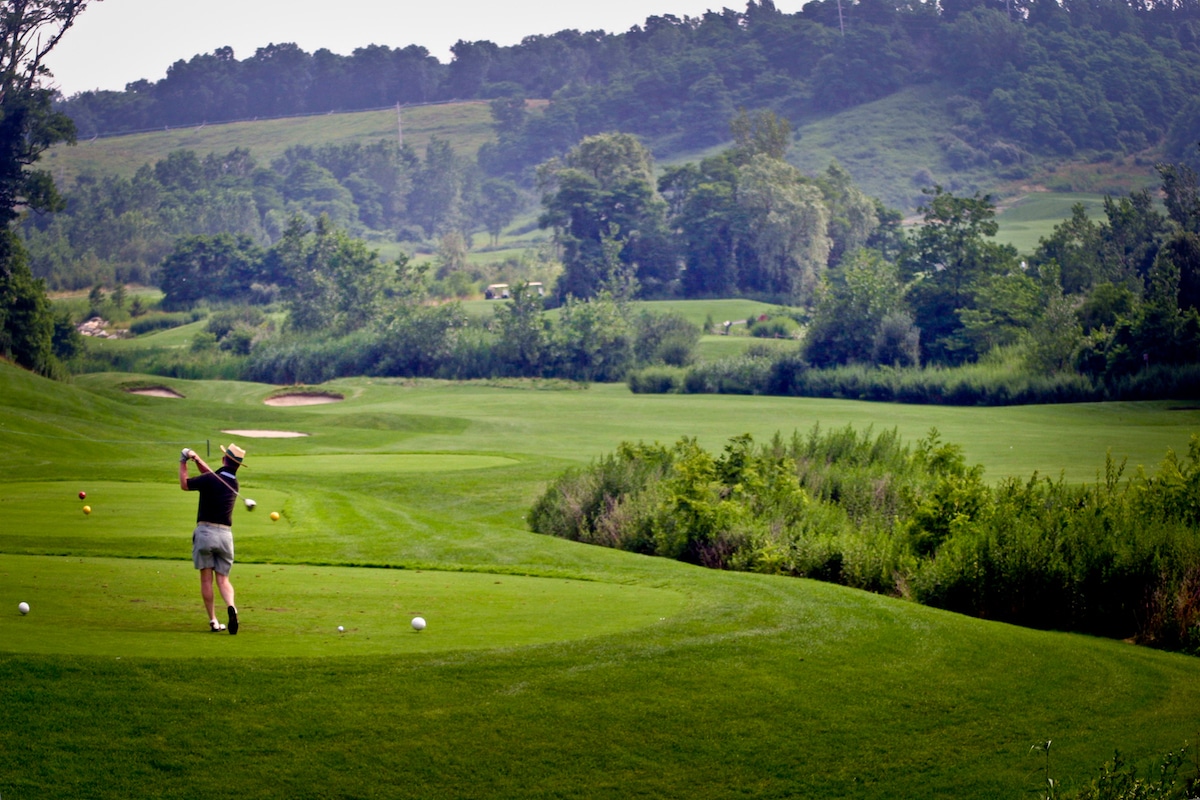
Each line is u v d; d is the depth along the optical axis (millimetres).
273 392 126750
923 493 34594
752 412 106562
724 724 12938
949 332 145375
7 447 52500
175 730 11492
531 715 12617
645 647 14906
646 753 12188
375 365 155500
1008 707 14211
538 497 39875
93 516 28359
